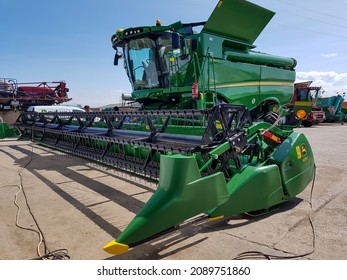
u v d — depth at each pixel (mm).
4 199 4230
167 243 2834
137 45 7227
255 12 6938
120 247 2227
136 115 4094
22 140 10258
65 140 7172
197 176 2537
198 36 6574
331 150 8312
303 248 2691
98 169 6039
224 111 3039
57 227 3254
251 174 3111
